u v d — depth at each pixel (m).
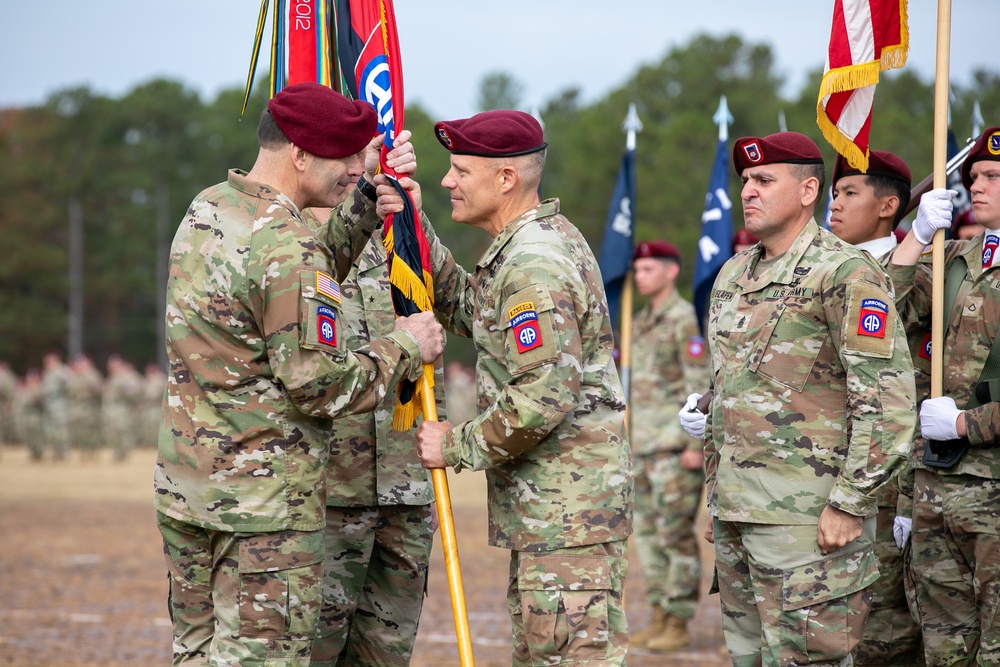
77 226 127.38
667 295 16.44
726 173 15.68
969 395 9.62
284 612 8.26
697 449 15.41
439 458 8.90
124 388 57.94
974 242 9.92
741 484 8.88
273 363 8.20
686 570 15.39
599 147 94.69
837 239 8.96
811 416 8.72
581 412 8.80
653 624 15.71
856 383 8.42
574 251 8.92
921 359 10.34
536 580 8.68
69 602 19.03
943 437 9.42
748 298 9.07
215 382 8.29
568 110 126.50
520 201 9.05
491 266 8.95
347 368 8.30
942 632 9.80
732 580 9.32
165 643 15.84
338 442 9.98
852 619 8.63
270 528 8.20
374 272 10.45
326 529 10.09
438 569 22.53
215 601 8.42
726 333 9.18
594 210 93.88
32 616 17.80
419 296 9.27
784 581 8.67
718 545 9.43
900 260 9.70
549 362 8.38
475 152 8.93
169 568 8.69
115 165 132.50
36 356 122.00
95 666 14.40
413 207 9.40
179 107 135.62
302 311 8.16
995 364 9.46
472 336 9.20
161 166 129.62
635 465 16.06
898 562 10.50
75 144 133.62
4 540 26.86
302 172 8.66
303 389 8.15
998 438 9.20
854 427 8.40
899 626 10.57
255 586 8.23
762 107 93.50
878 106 86.19
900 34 9.48
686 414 10.41
